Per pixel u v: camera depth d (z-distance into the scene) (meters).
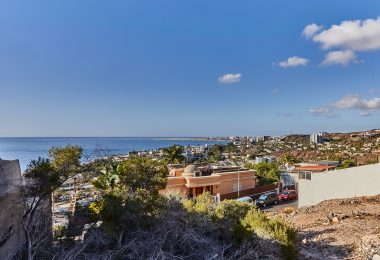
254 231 11.99
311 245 13.56
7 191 8.87
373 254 11.34
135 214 10.95
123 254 9.59
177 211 12.47
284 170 61.69
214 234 12.45
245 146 187.38
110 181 12.57
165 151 62.31
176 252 9.98
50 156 10.82
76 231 11.17
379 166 22.33
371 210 18.17
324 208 20.38
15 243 9.32
